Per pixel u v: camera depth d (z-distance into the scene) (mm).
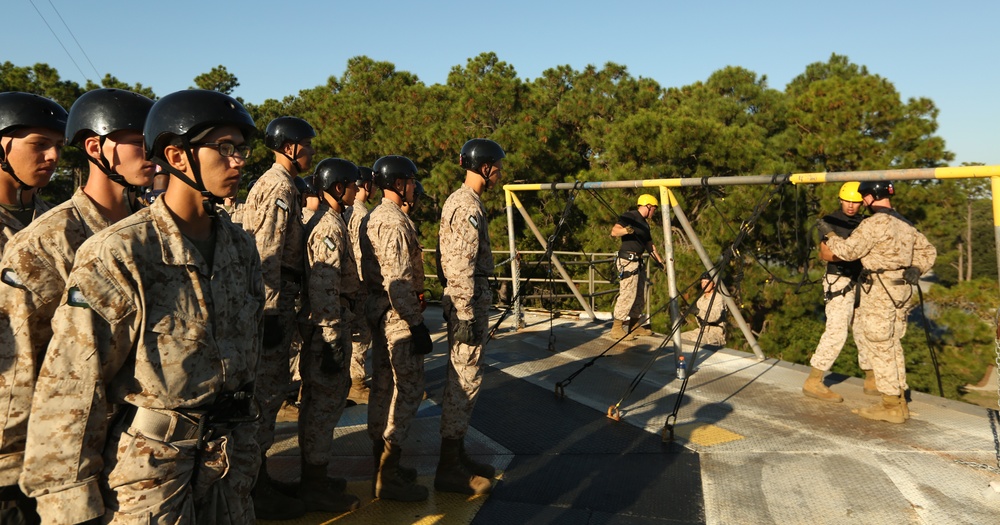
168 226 1955
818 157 18406
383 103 22094
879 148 16688
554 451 4777
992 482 4070
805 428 5234
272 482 3922
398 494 3930
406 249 3799
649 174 15672
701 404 5879
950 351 13742
